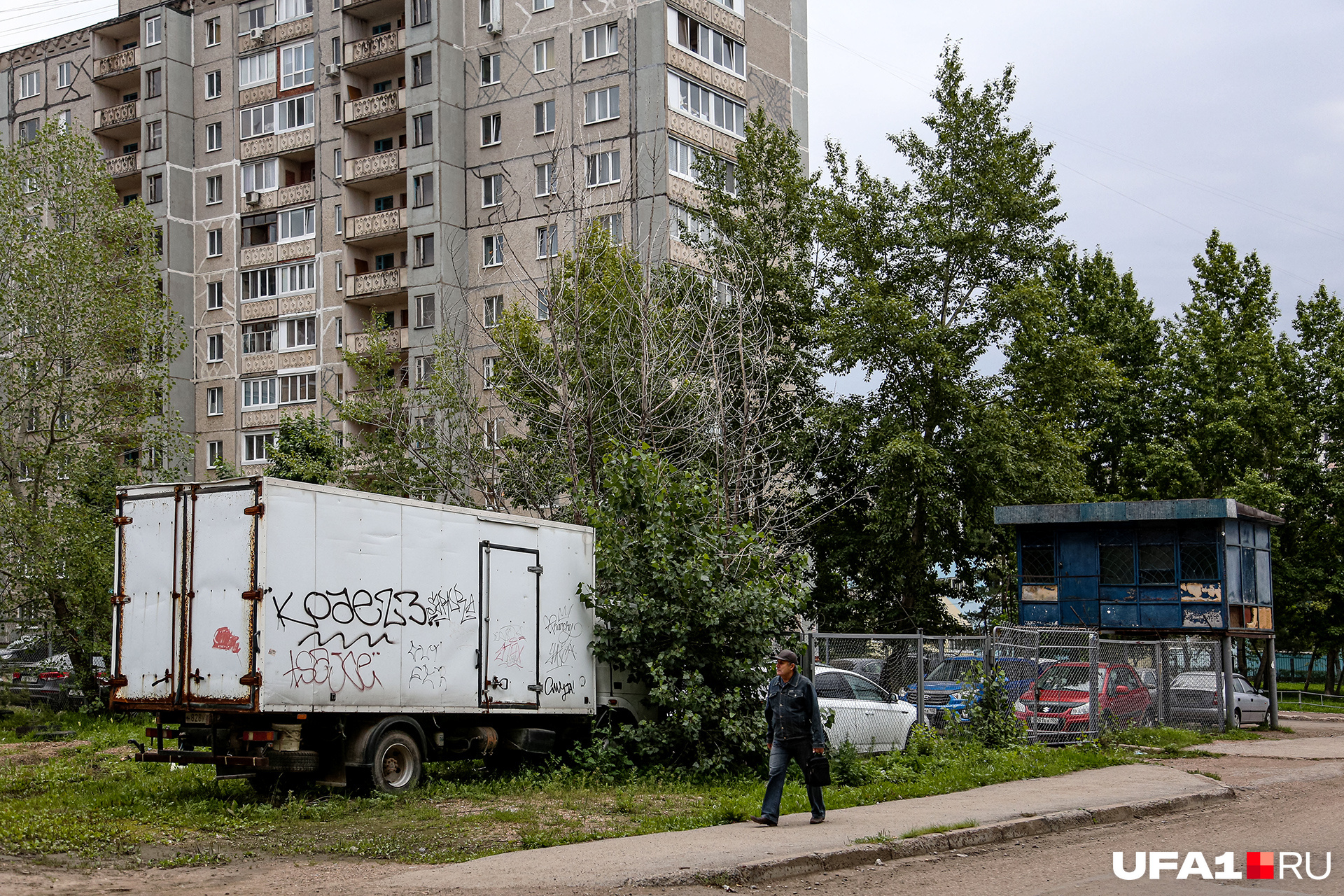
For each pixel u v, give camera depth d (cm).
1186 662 2742
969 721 1958
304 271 5625
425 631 1406
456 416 2764
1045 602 3067
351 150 5425
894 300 3231
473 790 1403
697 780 1559
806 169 5238
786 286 3603
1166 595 2902
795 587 1717
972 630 3584
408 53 5069
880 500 3275
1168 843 1155
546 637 1575
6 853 1002
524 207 4819
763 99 5025
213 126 5966
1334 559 4269
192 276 5950
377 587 1356
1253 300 4478
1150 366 4412
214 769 1532
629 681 1694
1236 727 2827
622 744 1611
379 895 848
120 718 2511
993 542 3469
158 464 2994
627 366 2436
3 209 2855
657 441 2388
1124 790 1509
